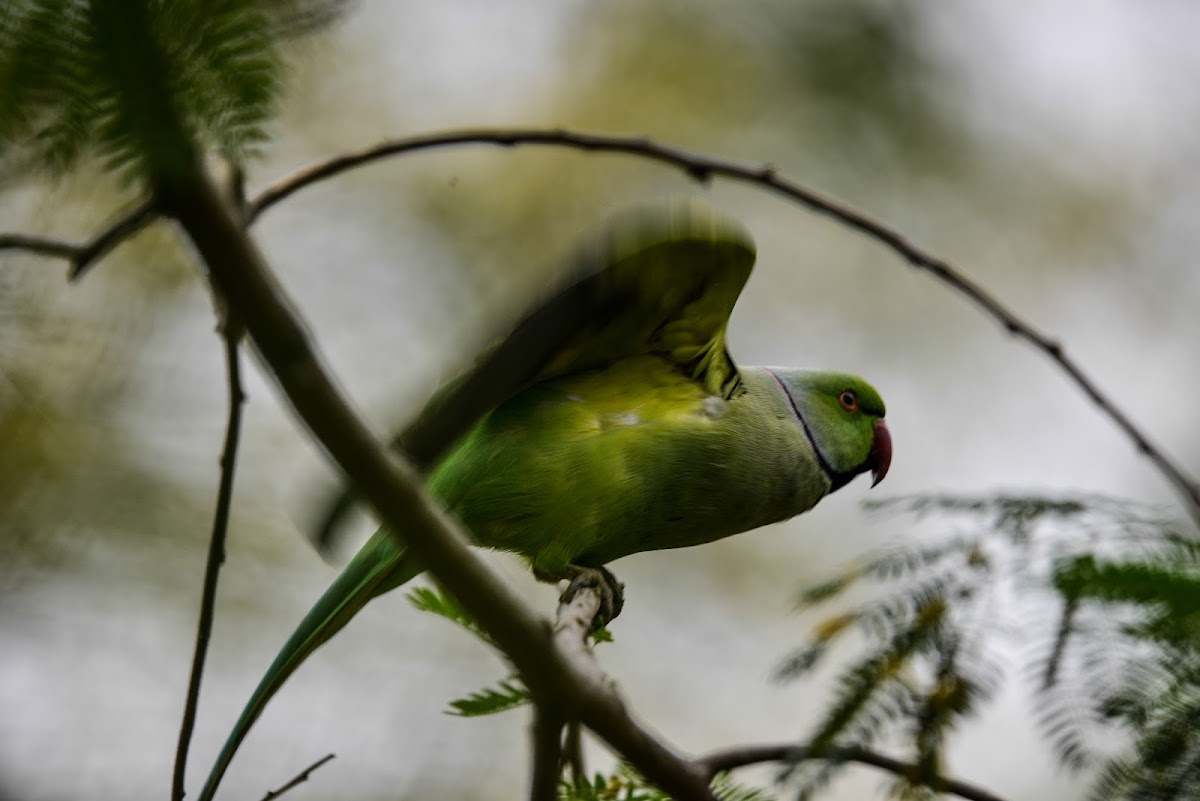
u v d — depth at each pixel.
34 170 2.84
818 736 5.11
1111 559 4.45
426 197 16.22
